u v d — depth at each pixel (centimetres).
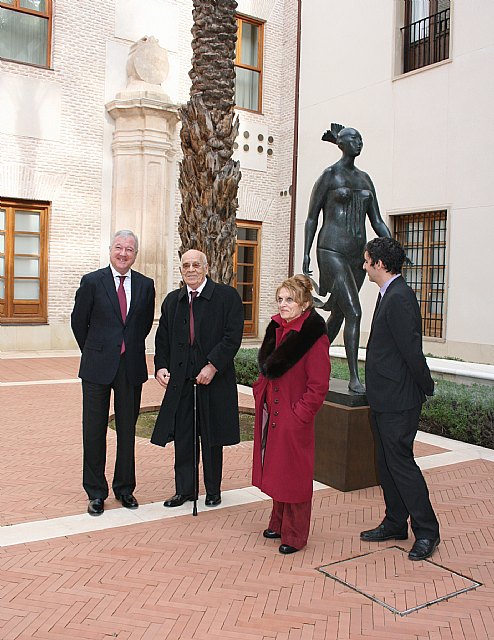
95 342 449
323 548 404
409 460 398
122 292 456
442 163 1214
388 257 403
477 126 1155
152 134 1422
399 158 1297
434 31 1264
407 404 393
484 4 1143
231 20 779
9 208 1349
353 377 551
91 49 1410
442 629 310
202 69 775
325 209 588
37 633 296
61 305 1402
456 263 1190
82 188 1412
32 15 1365
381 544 414
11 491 496
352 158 582
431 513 399
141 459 605
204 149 769
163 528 428
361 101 1378
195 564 374
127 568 365
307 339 384
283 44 1745
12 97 1321
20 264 1373
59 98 1375
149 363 1302
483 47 1144
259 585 350
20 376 1054
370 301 1327
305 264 595
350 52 1406
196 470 452
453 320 1195
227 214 792
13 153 1327
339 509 479
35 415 768
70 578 351
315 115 1496
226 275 793
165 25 1504
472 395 737
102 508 452
